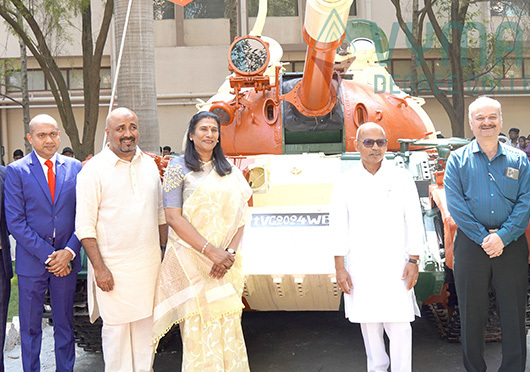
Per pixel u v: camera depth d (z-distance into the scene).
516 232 4.23
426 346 5.79
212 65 20.42
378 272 4.28
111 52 19.61
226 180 4.28
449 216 4.61
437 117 19.59
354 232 4.36
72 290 4.78
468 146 4.48
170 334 6.14
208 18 20.66
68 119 14.33
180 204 4.20
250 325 6.75
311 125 6.20
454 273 4.48
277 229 5.11
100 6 19.52
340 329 6.50
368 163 4.39
